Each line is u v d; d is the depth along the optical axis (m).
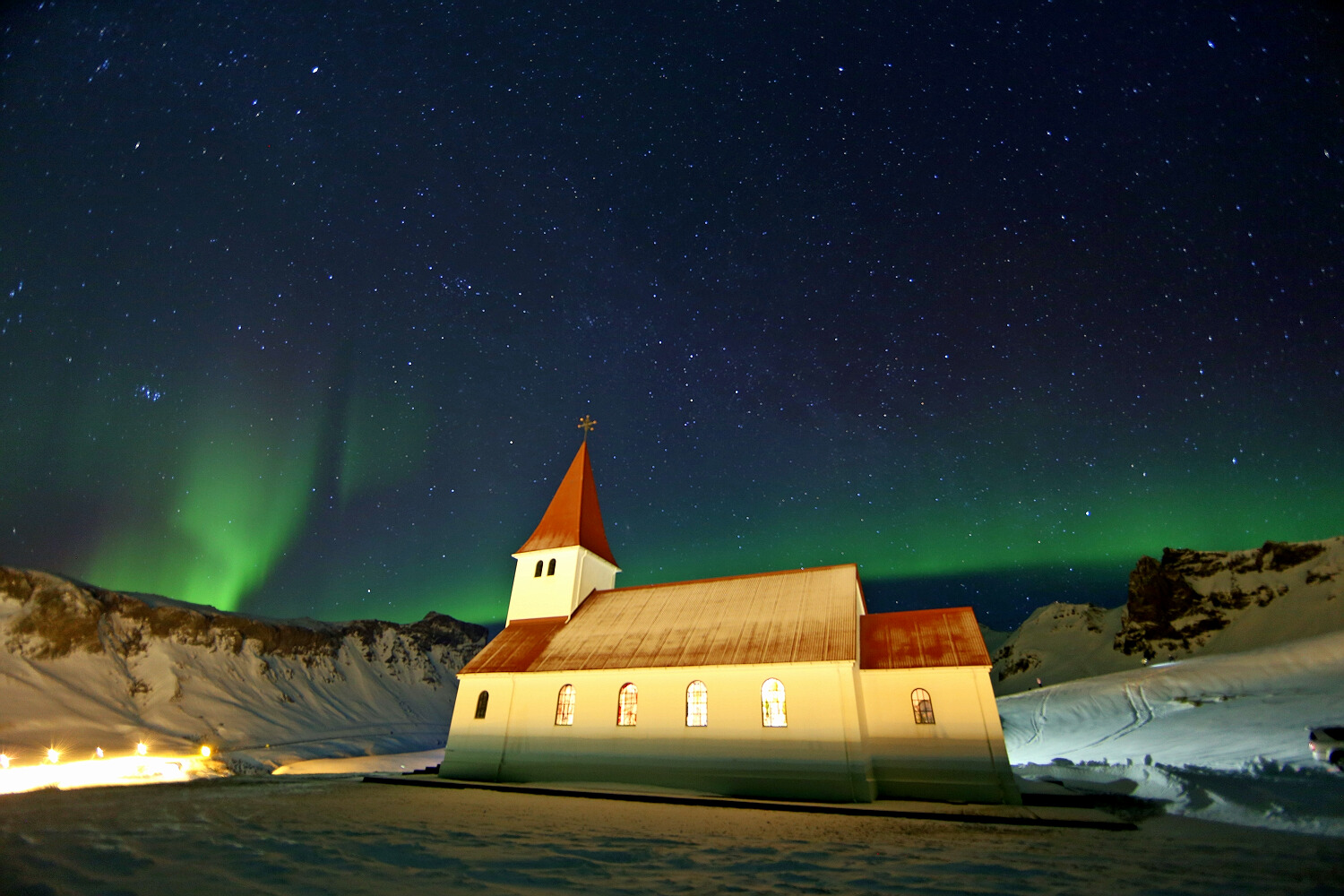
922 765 21.42
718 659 23.45
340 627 142.00
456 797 20.52
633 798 20.75
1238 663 62.22
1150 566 151.25
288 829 12.80
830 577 27.34
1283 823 14.70
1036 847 12.66
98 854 9.65
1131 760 34.25
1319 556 131.38
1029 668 160.38
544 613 31.55
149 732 78.00
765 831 14.61
